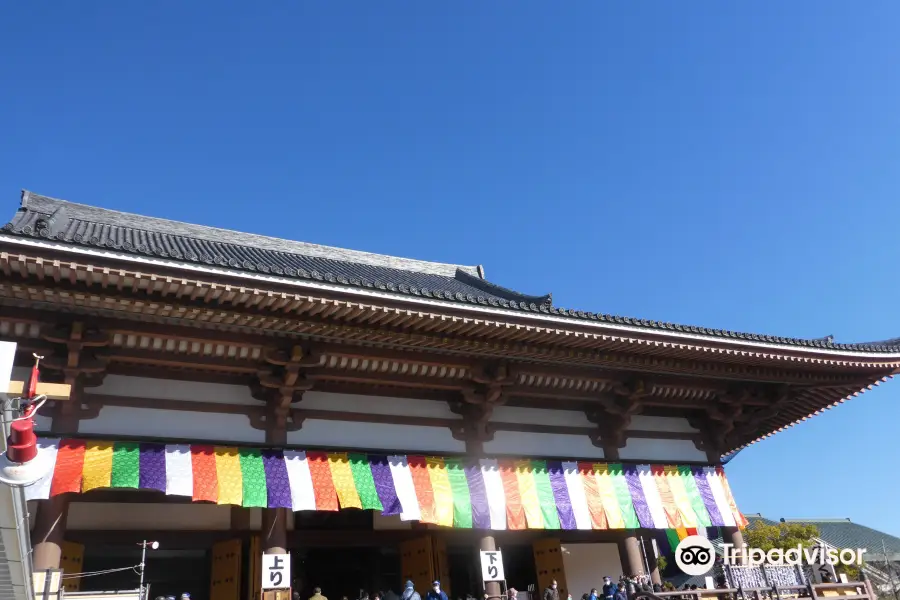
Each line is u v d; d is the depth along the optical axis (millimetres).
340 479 14781
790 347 17781
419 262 29703
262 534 14000
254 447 14352
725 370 18547
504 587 16016
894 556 49500
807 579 15930
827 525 60469
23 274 11156
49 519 12180
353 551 17109
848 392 20391
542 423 18359
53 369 13062
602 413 19125
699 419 20891
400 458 15734
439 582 15820
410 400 16766
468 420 17125
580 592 18219
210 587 14984
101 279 11609
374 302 13461
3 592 9438
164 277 11758
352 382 15969
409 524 17297
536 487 17000
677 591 14945
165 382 14320
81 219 22688
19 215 19906
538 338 15602
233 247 23688
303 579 16375
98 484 12516
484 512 16047
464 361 16312
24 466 5270
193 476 13422
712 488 19672
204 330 13695
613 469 18359
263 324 13492
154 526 14688
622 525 17641
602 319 15617
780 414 21797
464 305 14156
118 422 13523
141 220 24203
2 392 5004
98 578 14320
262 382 14570
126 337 13484
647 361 17453
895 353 19094
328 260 25953
